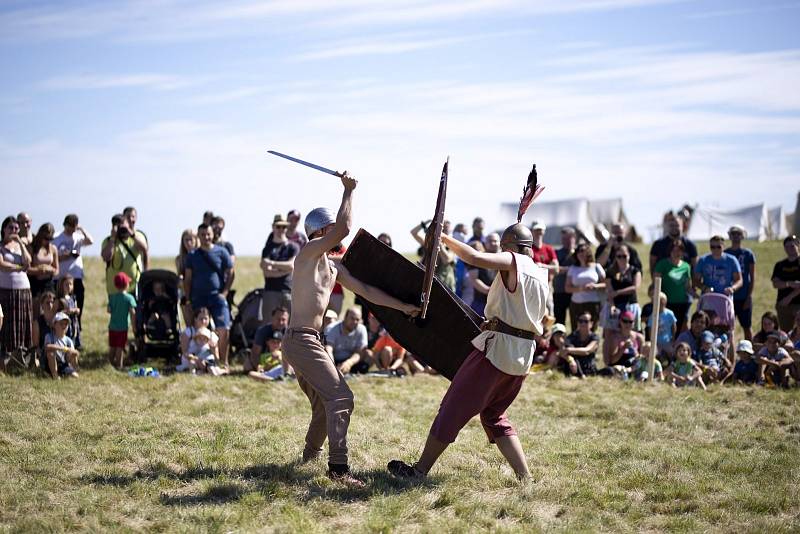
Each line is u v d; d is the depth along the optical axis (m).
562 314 13.74
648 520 5.73
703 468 7.07
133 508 5.65
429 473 6.59
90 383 10.38
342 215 6.13
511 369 6.07
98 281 21.55
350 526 5.45
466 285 13.23
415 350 6.84
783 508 6.05
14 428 7.82
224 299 12.09
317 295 6.29
